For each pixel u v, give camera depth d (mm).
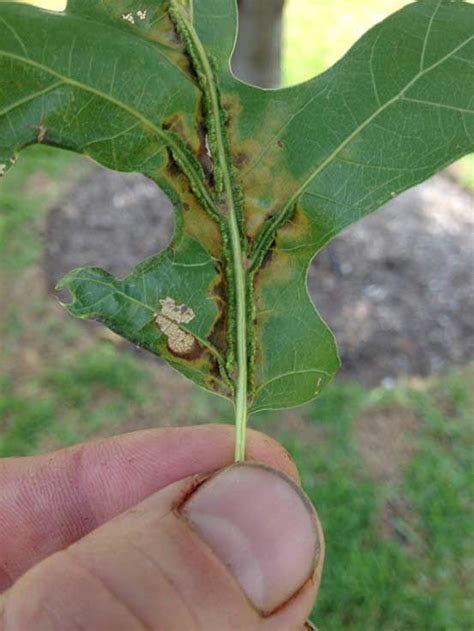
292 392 72
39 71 61
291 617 70
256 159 68
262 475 70
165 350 70
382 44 65
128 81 64
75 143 63
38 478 99
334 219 67
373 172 66
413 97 65
